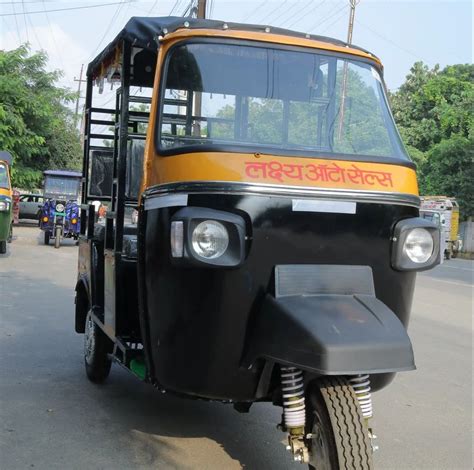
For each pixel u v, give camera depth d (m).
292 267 3.52
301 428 3.41
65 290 11.57
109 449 4.52
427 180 33.41
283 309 3.34
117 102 5.16
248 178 3.50
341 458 3.09
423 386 6.62
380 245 3.70
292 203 3.51
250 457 4.48
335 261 3.62
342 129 4.14
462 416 5.70
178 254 3.43
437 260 3.79
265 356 3.37
